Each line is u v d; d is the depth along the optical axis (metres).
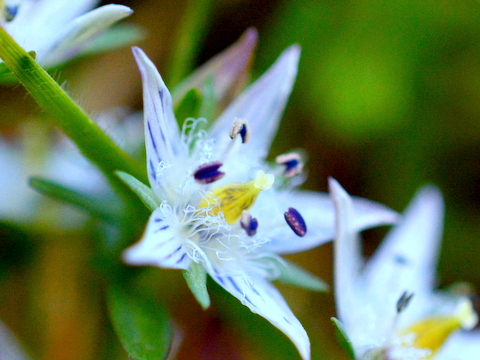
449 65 0.12
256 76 0.12
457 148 0.12
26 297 0.11
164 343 0.09
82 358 0.11
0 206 0.10
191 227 0.09
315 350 0.11
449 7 0.12
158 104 0.09
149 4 0.12
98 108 0.12
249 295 0.09
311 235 0.09
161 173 0.09
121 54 0.12
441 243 0.12
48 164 0.10
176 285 0.11
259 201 0.09
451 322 0.10
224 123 0.09
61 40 0.09
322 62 0.12
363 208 0.10
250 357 0.11
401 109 0.12
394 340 0.10
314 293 0.12
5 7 0.09
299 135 0.12
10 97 0.10
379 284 0.10
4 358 0.10
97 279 0.10
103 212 0.10
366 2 0.12
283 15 0.12
